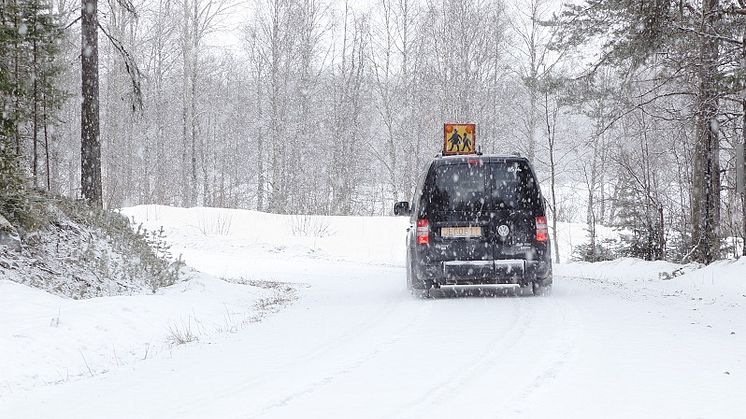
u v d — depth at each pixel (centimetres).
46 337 892
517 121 5781
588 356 726
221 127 7500
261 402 580
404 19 5706
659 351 752
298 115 5747
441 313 1107
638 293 1396
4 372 758
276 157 5347
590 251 2862
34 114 1648
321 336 924
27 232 1384
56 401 639
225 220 3906
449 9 5497
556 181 6028
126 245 1684
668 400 550
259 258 3122
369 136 6375
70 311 1034
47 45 1662
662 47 1988
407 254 1552
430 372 673
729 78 1708
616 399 555
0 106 1452
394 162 5647
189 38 5575
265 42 5719
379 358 752
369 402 568
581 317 1018
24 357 815
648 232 2608
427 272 1292
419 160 5609
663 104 2578
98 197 1942
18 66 1563
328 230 3828
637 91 2689
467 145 2212
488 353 758
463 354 758
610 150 4000
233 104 7538
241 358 792
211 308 1286
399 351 788
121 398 626
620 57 2156
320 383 643
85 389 687
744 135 1770
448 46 5478
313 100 6072
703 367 670
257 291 1633
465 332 909
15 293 1095
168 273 1593
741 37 1986
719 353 739
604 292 1401
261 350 838
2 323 926
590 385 602
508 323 978
